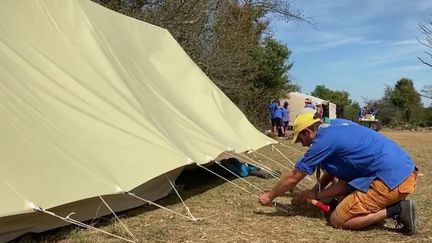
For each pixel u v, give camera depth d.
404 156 4.09
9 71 4.26
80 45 5.27
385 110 36.41
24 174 3.45
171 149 4.70
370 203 4.08
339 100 50.81
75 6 5.64
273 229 4.23
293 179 4.28
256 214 4.74
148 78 6.36
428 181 7.12
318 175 4.82
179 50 7.77
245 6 21.23
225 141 6.26
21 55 4.55
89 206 3.99
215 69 16.42
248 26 21.22
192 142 5.47
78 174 3.78
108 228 4.06
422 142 17.41
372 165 4.05
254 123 22.62
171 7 14.90
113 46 6.00
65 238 3.73
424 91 24.62
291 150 11.94
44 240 3.63
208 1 16.77
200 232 4.07
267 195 4.44
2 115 3.80
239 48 18.00
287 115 19.67
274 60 23.34
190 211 4.82
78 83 4.74
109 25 6.45
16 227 3.44
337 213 4.24
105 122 4.52
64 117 4.27
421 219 4.67
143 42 7.12
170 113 5.91
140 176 4.19
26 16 5.00
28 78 4.38
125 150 4.38
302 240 3.93
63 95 4.50
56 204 3.39
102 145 4.26
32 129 3.88
